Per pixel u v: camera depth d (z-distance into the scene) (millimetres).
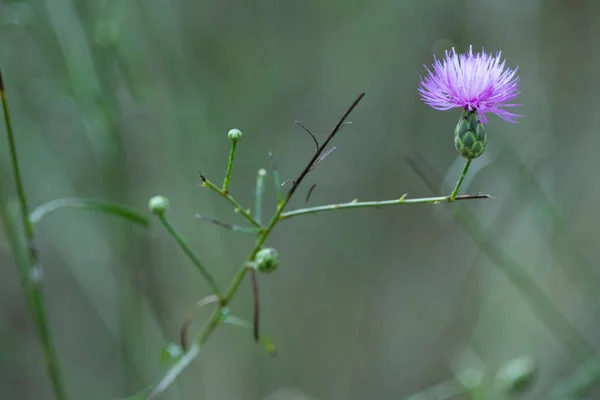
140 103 726
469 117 573
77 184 786
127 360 709
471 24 825
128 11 757
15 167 602
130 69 710
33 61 744
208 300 601
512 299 816
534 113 771
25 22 677
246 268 595
